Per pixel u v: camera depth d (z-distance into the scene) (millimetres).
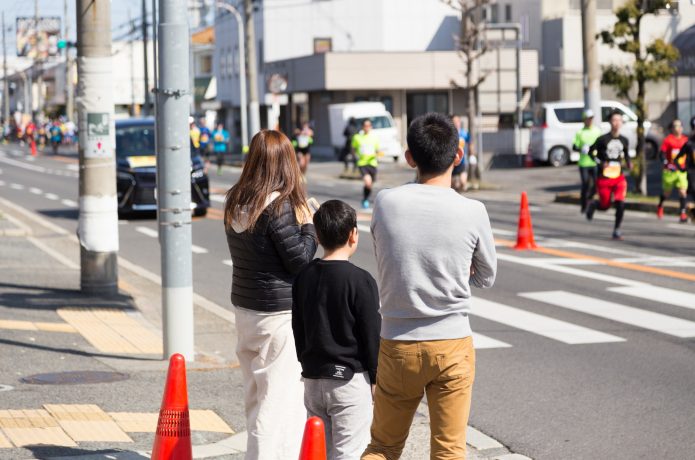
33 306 14516
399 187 5859
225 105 87000
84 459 7594
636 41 30469
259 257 6871
